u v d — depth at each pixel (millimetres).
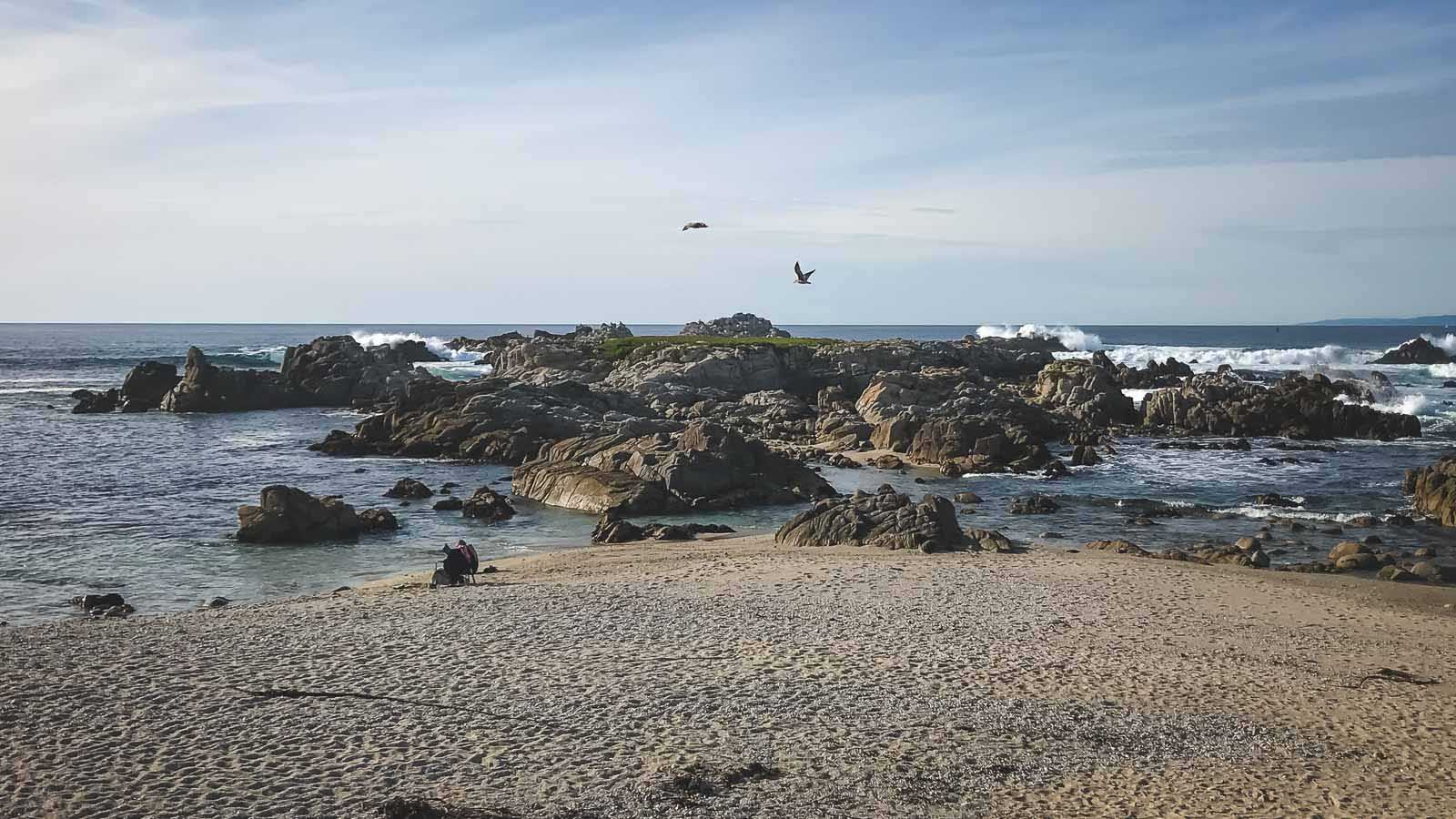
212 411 105938
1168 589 32875
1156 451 78438
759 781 16859
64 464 66875
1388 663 25047
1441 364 131125
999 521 50156
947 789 16828
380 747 17891
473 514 51125
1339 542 44688
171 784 16172
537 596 30188
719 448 57906
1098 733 19500
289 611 28219
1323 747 19219
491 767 17141
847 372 119375
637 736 18656
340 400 116125
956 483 63312
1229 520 50781
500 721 19266
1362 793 17250
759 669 22797
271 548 42875
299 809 15391
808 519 43781
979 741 18938
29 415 99000
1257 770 18062
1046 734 19375
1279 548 43219
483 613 27750
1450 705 21828
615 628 26250
